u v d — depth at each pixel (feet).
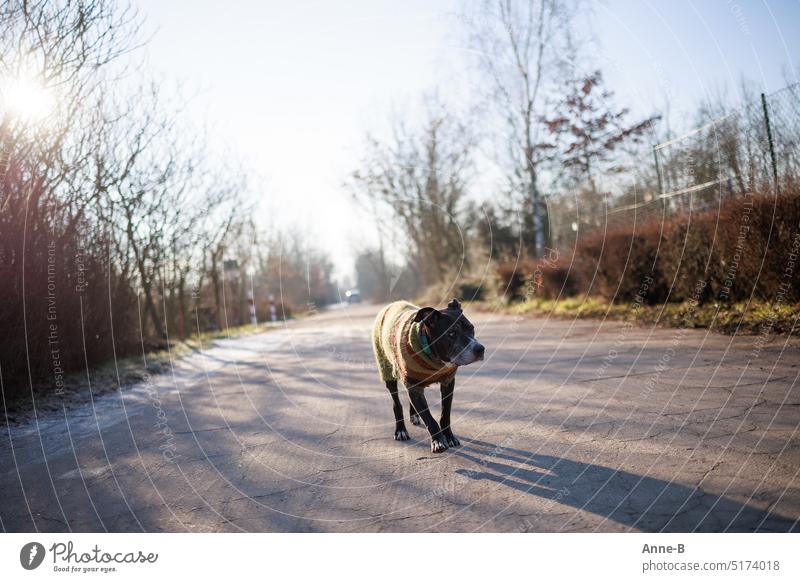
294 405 21.56
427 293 85.10
